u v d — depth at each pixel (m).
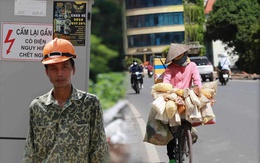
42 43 7.57
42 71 7.57
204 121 9.55
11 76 7.53
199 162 12.29
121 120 6.33
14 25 7.55
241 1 79.69
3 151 7.47
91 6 7.46
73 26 7.48
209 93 9.62
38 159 5.36
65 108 5.35
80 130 5.36
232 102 26.25
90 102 5.42
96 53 6.35
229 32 81.12
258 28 65.75
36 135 5.36
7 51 7.55
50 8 7.54
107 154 5.55
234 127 17.59
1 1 7.53
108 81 6.26
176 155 10.15
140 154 10.96
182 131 9.87
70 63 5.51
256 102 25.91
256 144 14.34
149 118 9.97
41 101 5.40
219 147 14.07
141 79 33.69
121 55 6.35
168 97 9.50
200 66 50.06
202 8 78.88
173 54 10.17
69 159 5.32
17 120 7.52
